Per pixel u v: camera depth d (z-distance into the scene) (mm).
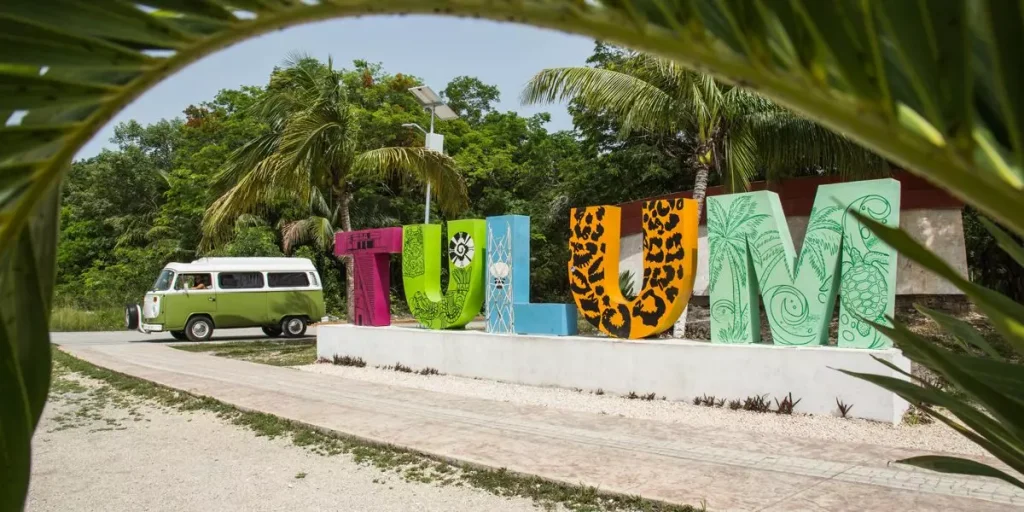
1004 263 16078
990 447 1525
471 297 11617
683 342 9094
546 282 29500
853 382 7660
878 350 7559
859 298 7844
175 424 8531
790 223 16406
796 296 8352
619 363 9500
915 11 866
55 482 6129
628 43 1024
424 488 5766
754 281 8883
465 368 11336
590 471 5855
